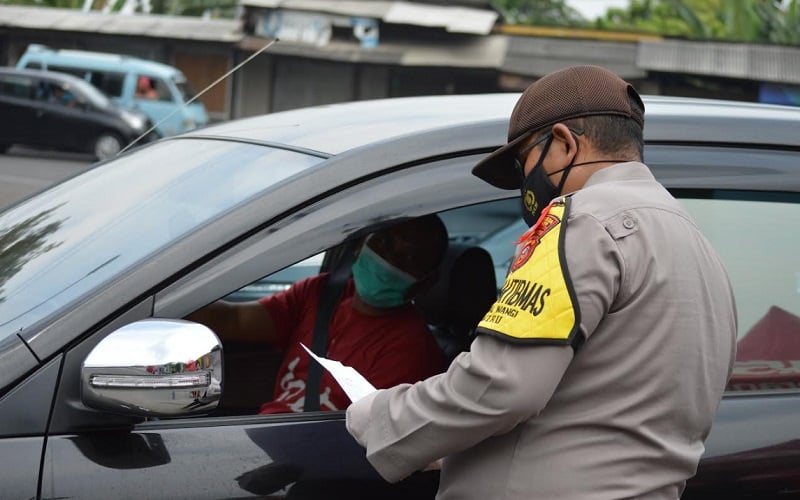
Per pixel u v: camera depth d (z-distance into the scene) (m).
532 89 1.75
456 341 2.69
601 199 1.63
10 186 16.30
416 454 1.65
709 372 1.64
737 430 2.14
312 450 1.93
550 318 1.54
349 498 1.92
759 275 2.31
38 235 2.29
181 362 1.71
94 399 1.72
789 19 28.36
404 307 2.54
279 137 2.36
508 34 27.19
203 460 1.85
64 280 1.98
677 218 1.67
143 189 2.35
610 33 26.44
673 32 34.03
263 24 28.00
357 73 27.94
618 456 1.60
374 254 2.47
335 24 27.53
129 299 1.84
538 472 1.61
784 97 25.69
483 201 2.08
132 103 23.09
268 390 2.61
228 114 28.52
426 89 27.91
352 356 2.49
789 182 2.34
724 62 25.52
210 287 1.88
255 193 2.04
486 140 2.15
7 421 1.75
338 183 2.03
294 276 2.82
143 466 1.81
